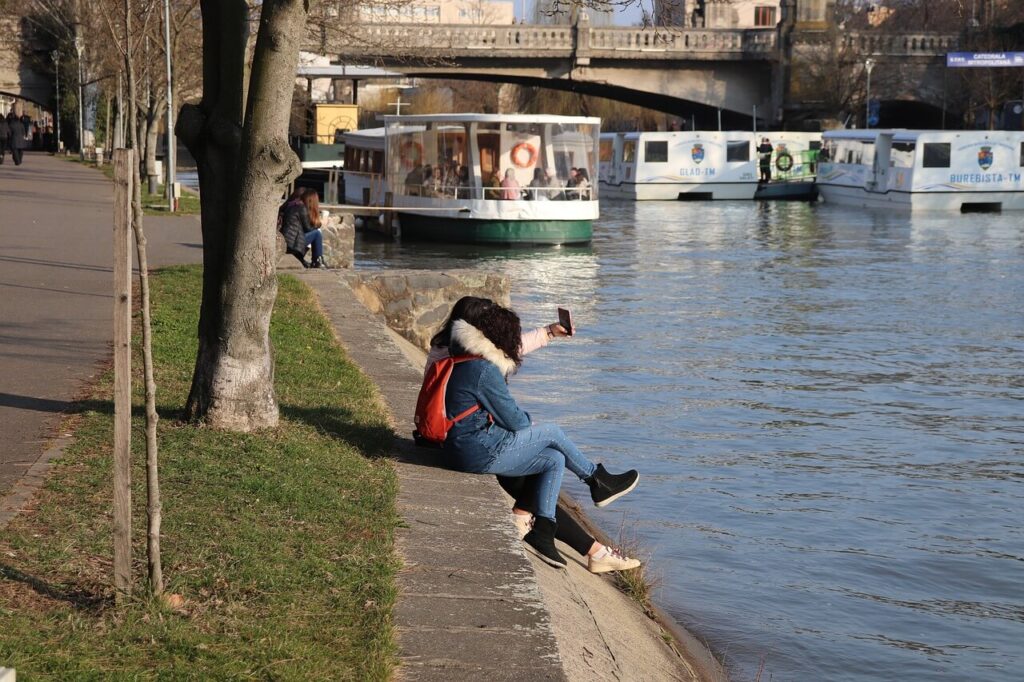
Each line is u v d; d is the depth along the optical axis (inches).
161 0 1286.9
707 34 2984.7
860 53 3006.9
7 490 248.7
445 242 1531.7
